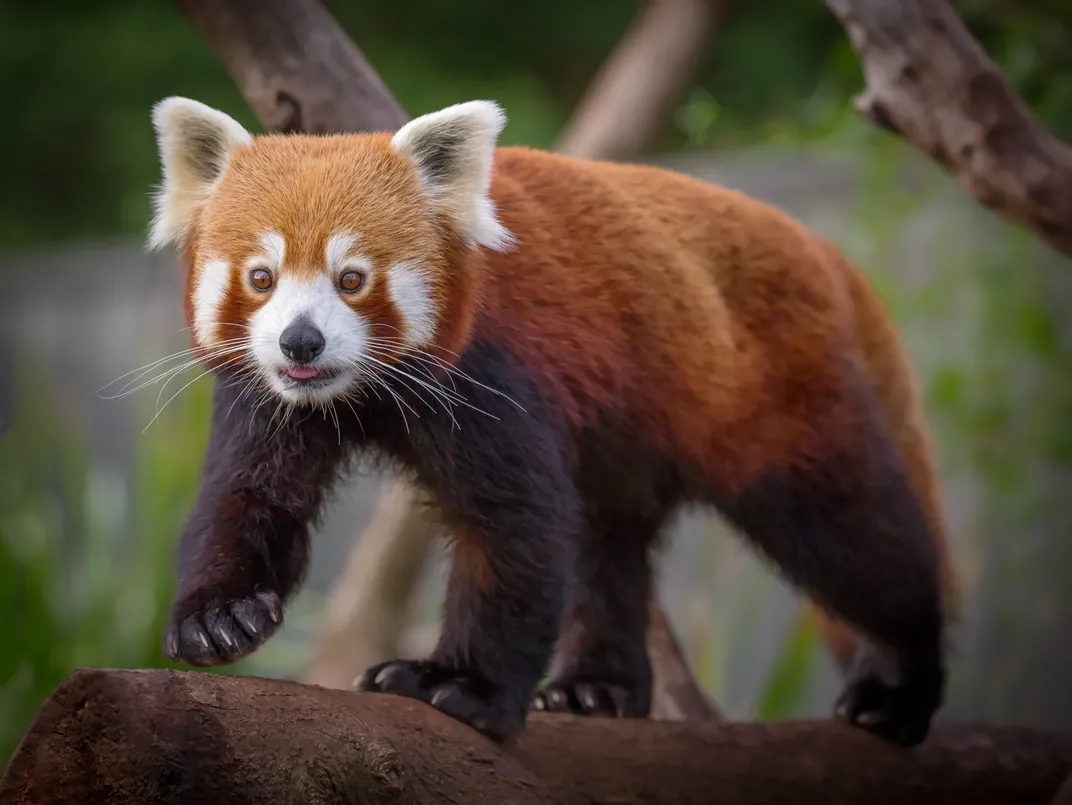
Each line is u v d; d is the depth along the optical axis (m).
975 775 7.04
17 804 4.52
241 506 5.84
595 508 7.02
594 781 6.03
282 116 7.98
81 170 18.97
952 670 12.61
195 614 5.49
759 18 18.09
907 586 7.03
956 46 7.41
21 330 16.12
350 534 15.34
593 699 7.39
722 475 6.89
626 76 14.08
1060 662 12.30
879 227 12.16
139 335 15.51
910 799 6.89
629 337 6.46
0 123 18.62
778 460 6.92
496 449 5.82
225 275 5.62
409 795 5.12
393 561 12.19
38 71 18.53
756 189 13.20
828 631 8.47
